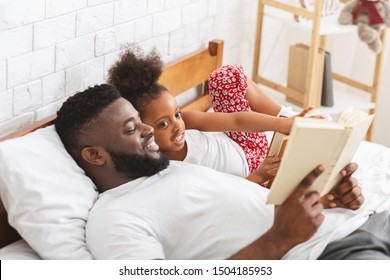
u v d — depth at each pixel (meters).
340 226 1.55
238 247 1.50
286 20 2.57
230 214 1.52
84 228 1.51
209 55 2.34
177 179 1.55
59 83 1.78
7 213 1.54
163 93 1.71
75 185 1.53
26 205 1.46
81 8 1.79
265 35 2.80
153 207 1.50
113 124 1.54
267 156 1.83
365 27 2.52
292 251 1.50
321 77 2.59
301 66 2.64
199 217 1.51
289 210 1.35
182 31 2.26
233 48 2.61
